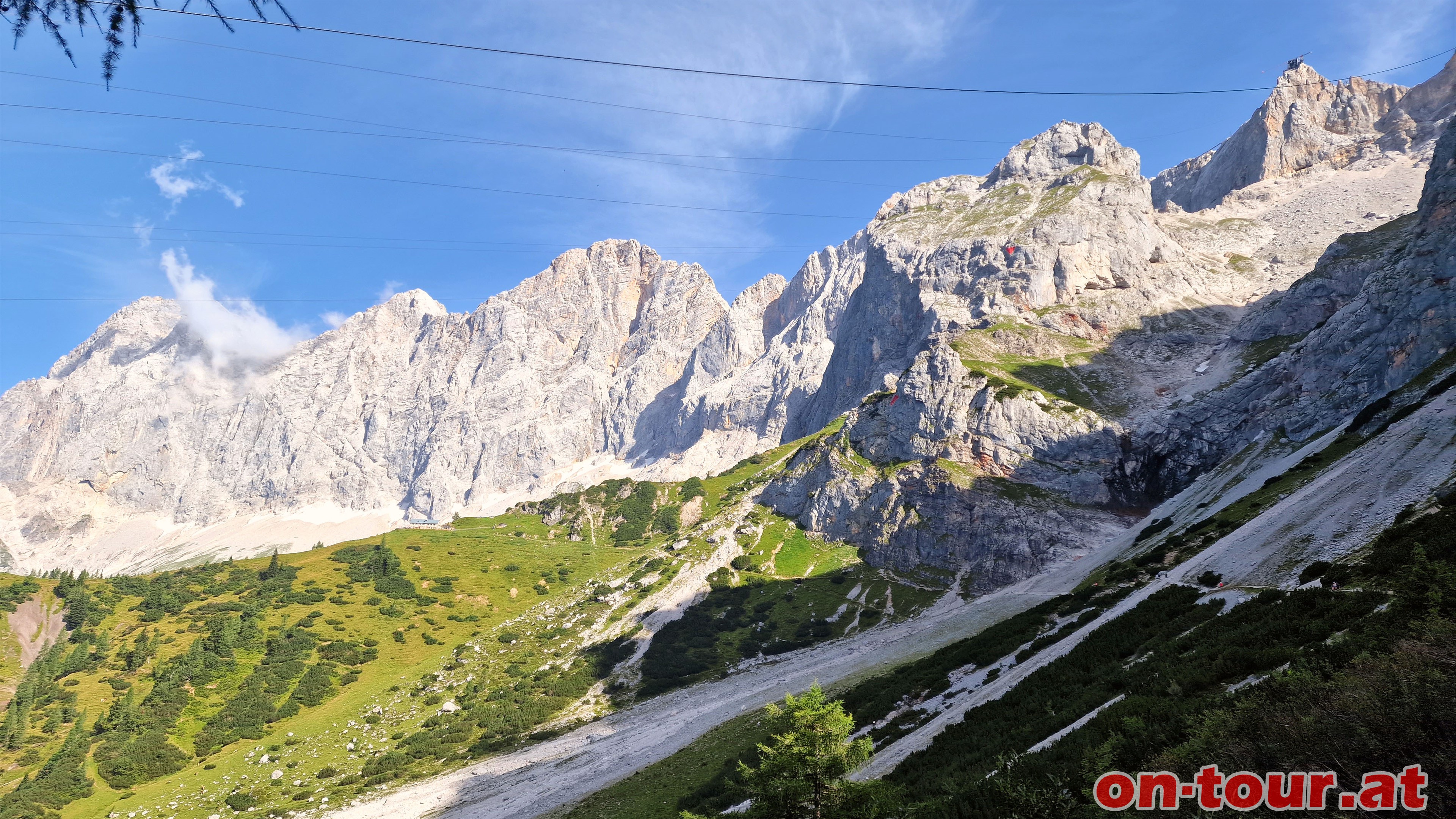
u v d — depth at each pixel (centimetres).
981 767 3684
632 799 7500
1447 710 1623
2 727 12075
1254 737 1986
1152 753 2422
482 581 19788
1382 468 5559
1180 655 3819
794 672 12300
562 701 13100
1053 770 2750
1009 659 7312
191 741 12169
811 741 2681
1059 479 16325
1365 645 2334
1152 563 8731
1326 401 12888
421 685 14212
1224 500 11544
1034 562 14538
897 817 2767
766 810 2634
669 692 12962
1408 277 12356
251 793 10356
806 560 17862
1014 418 17412
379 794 10188
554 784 9256
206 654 14612
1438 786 1551
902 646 11819
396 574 19638
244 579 18950
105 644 15100
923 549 16262
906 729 6231
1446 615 2239
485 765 10794
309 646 15488
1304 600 3591
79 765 11212
